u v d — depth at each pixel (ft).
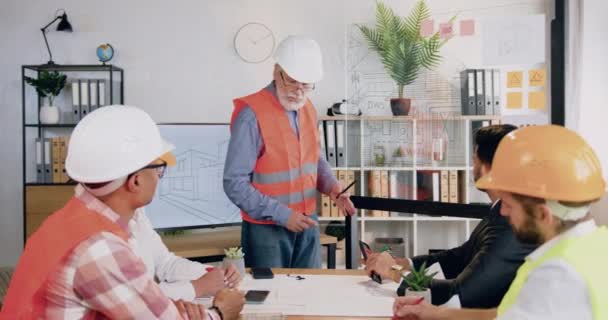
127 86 15.97
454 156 11.96
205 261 12.90
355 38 12.69
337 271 7.93
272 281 7.42
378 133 12.55
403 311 5.45
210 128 14.30
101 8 15.90
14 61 16.01
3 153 16.12
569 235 3.67
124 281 4.53
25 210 14.80
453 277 7.34
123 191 4.74
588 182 3.59
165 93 16.03
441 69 11.93
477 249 6.48
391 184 12.53
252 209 9.26
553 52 11.93
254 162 9.53
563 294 3.45
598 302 3.41
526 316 3.51
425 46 12.03
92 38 15.94
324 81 16.11
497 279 5.96
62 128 16.07
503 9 12.28
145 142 4.74
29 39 15.98
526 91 11.55
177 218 14.06
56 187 14.80
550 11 12.64
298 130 9.81
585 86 13.42
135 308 4.55
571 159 3.61
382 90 12.46
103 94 15.48
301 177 9.80
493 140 5.68
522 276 3.91
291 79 9.35
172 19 15.97
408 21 12.26
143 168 4.73
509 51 11.53
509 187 3.75
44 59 16.01
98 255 4.44
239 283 7.16
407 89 12.23
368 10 15.89
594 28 13.33
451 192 12.03
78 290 4.43
